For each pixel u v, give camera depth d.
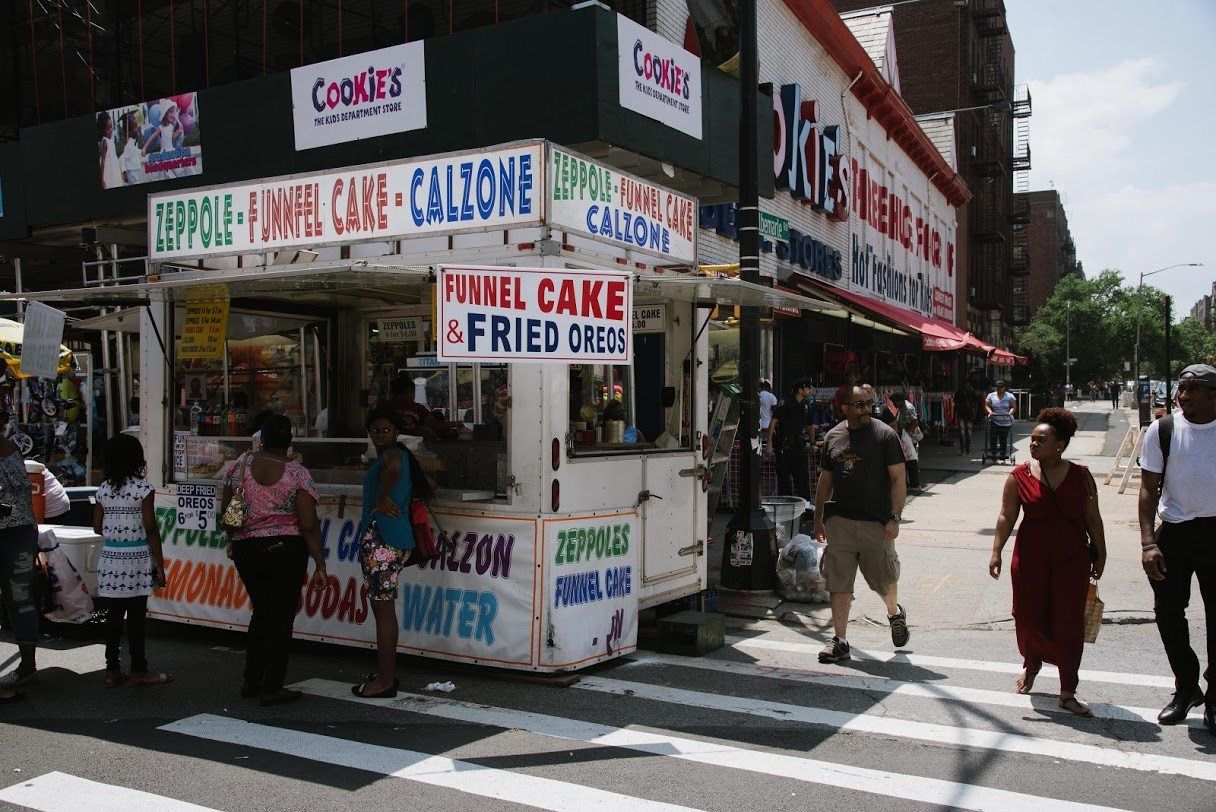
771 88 13.45
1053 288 113.75
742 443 9.04
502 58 9.23
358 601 6.67
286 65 14.12
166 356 7.61
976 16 43.38
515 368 6.14
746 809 4.19
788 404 12.87
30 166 12.55
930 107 39.75
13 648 7.18
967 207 42.47
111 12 14.60
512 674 6.27
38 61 15.04
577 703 5.73
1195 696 5.29
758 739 5.10
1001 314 52.72
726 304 7.88
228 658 6.88
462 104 9.45
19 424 12.85
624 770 4.65
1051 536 5.55
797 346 18.69
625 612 6.58
